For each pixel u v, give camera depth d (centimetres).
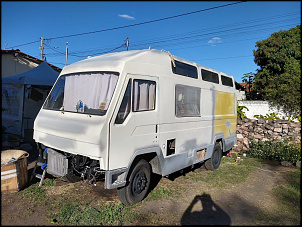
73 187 502
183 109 538
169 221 388
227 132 764
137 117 411
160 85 466
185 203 461
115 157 374
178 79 520
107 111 371
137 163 433
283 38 1309
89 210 398
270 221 407
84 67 453
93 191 486
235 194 520
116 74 397
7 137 784
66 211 393
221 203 471
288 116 1055
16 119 903
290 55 1257
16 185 457
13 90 912
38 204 416
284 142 869
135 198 432
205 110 626
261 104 1127
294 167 743
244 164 766
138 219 386
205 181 591
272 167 743
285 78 1077
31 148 815
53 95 492
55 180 519
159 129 461
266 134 945
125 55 445
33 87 1083
